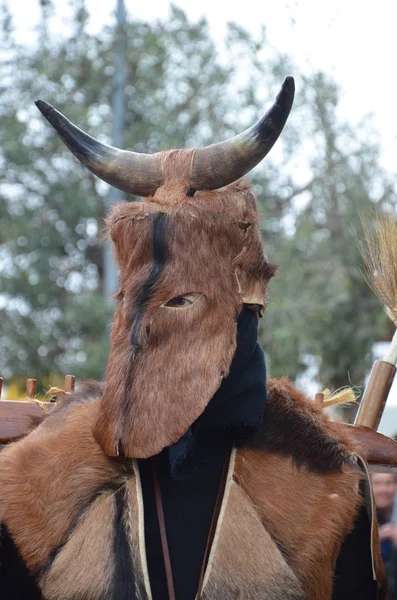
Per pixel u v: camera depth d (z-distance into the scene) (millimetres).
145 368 3885
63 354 19562
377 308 14633
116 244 4047
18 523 3936
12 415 4520
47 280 19828
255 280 4066
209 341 3916
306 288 14766
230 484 3994
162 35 19469
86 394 4289
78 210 19578
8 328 19578
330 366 14617
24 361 19469
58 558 3861
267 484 4039
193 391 3867
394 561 6613
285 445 4117
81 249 20141
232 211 4016
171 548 3955
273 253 15320
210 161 4000
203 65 18484
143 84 19672
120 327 3957
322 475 4102
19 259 19984
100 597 3807
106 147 4094
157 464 4055
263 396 4086
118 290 4047
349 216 14852
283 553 3949
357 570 4207
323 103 16031
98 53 19547
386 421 7992
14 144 19297
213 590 3836
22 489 3969
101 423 3924
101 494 3939
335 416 4633
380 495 7406
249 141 3951
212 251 3963
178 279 3908
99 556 3846
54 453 4012
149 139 18906
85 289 20281
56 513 3924
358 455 4215
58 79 19578
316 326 14555
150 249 3936
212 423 4051
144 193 4094
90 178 20172
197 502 4020
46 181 19812
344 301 14586
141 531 3895
